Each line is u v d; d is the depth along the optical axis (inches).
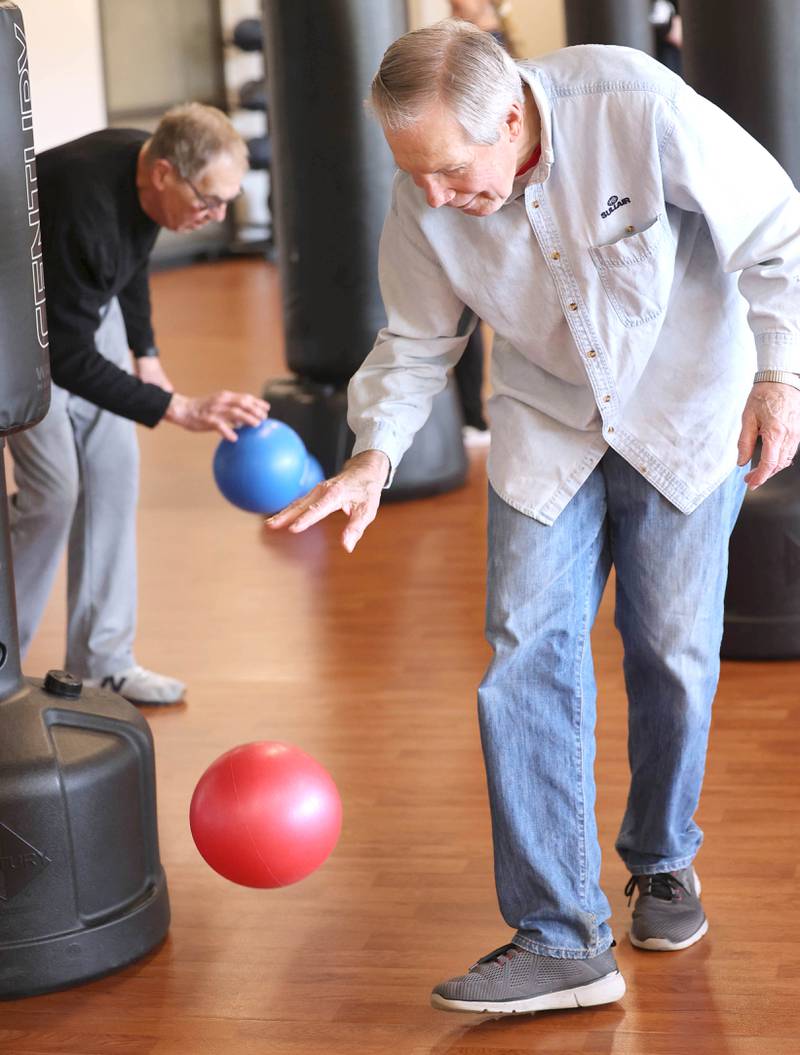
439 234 85.9
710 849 114.2
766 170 83.2
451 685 152.5
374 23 212.2
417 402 93.2
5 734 96.4
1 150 89.4
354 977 99.3
